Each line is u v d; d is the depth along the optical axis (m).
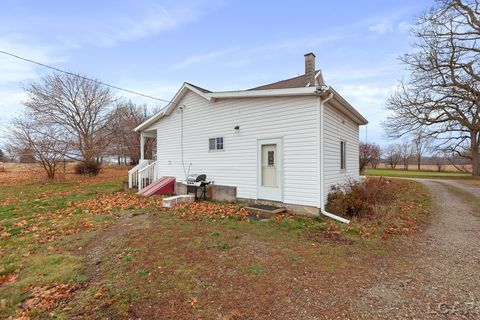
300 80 11.41
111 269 3.77
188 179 9.57
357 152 11.20
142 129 13.25
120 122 27.45
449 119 17.59
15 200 9.58
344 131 9.29
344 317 2.63
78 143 21.03
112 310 2.76
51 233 5.52
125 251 4.39
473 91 15.65
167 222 6.17
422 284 3.31
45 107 21.41
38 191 11.95
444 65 15.72
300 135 7.28
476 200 9.13
